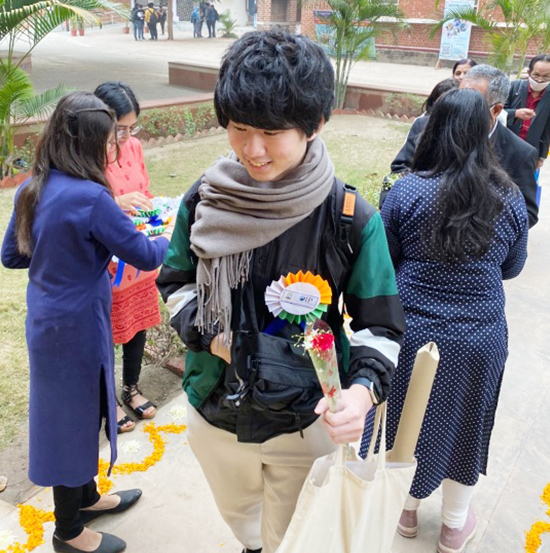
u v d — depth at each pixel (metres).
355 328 1.50
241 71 1.15
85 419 1.93
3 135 6.81
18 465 2.64
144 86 13.41
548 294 4.41
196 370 1.56
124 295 2.62
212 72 12.99
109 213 1.81
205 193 1.35
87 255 1.82
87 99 1.80
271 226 1.31
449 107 1.81
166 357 3.38
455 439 2.04
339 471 1.33
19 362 3.39
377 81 15.24
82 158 1.80
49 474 1.94
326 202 1.37
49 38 24.36
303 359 1.37
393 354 1.43
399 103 11.38
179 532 2.29
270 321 1.43
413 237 1.90
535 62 4.57
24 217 1.82
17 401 3.05
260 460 1.59
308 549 1.38
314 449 1.55
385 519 1.44
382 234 1.42
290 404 1.38
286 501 1.64
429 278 1.92
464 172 1.79
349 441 1.29
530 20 9.78
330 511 1.36
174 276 1.54
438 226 1.83
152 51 20.78
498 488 2.56
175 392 3.19
